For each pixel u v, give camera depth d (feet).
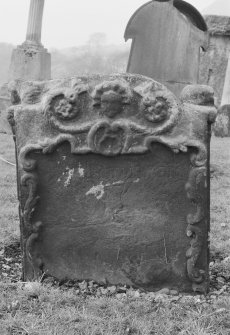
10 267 9.29
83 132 8.12
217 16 27.20
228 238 10.91
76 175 8.29
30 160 8.16
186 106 8.07
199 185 8.11
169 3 15.74
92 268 8.51
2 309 7.58
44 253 8.48
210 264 9.55
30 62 24.43
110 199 8.34
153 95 8.00
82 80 8.05
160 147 8.14
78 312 7.53
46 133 8.13
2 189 13.93
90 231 8.42
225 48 27.48
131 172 8.25
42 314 7.39
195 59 16.10
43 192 8.31
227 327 7.28
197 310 7.72
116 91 7.99
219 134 25.64
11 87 8.52
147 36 15.94
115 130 8.07
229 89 27.63
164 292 8.38
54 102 8.06
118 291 8.38
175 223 8.31
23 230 8.38
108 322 7.30
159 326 7.25
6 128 24.11
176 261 8.38
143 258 8.41
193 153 8.09
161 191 8.26
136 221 8.36
